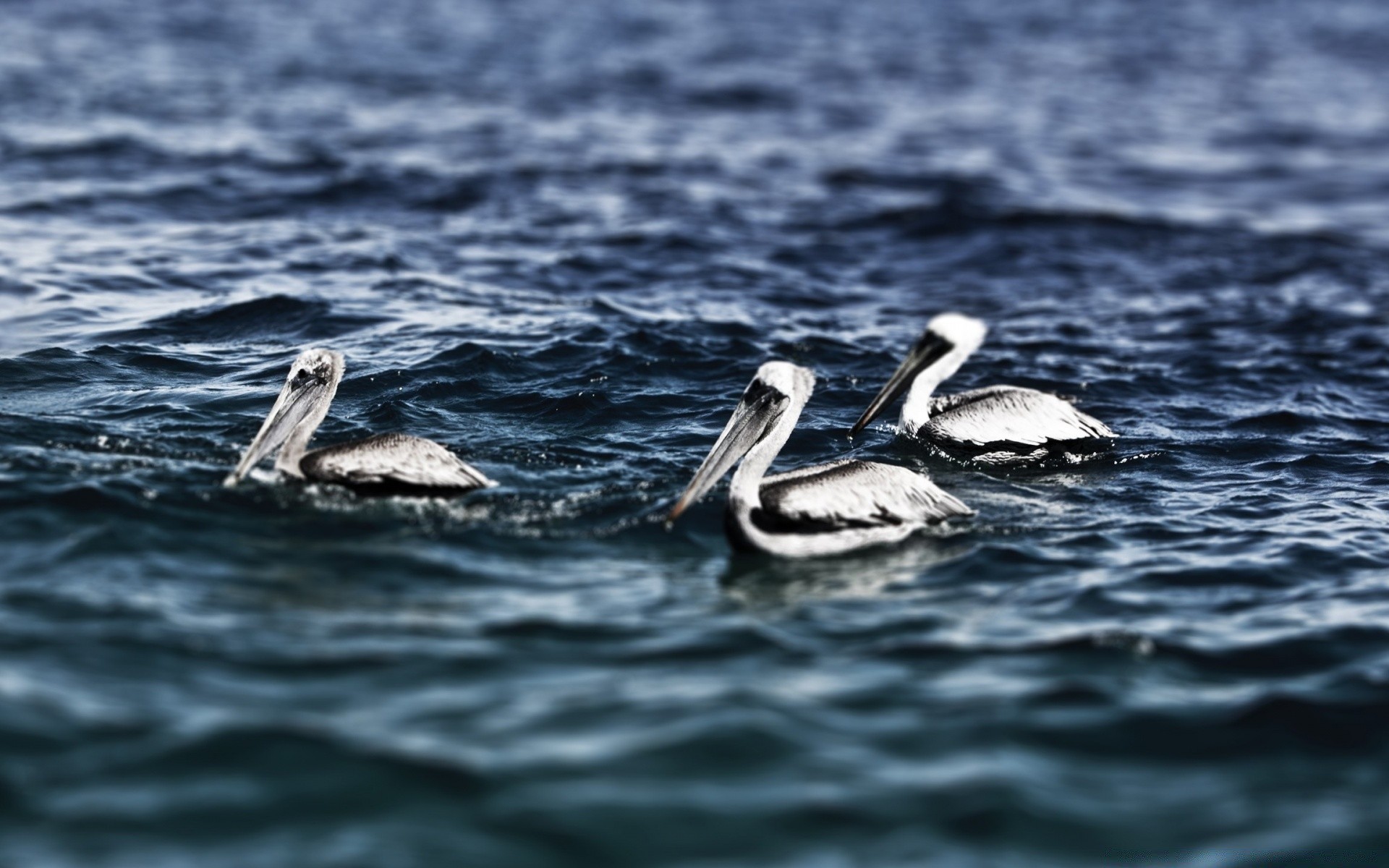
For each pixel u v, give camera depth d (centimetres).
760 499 1171
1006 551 1165
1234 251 2688
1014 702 888
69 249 2155
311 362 1285
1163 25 6838
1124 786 801
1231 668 949
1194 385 1786
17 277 1962
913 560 1146
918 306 2214
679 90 4262
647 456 1382
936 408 1530
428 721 838
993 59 5403
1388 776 821
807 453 1466
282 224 2434
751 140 3572
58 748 783
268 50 4491
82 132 3030
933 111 4194
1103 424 1530
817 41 5656
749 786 783
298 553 1093
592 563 1115
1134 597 1070
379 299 1967
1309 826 769
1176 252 2664
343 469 1206
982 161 3500
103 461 1255
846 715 866
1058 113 4294
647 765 798
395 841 722
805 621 1010
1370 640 994
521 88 4125
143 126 3150
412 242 2364
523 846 724
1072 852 741
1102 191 3256
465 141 3288
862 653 957
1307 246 2747
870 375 1758
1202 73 5306
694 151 3362
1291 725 870
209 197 2588
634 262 2341
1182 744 848
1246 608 1053
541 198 2770
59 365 1573
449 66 4453
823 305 2167
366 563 1081
